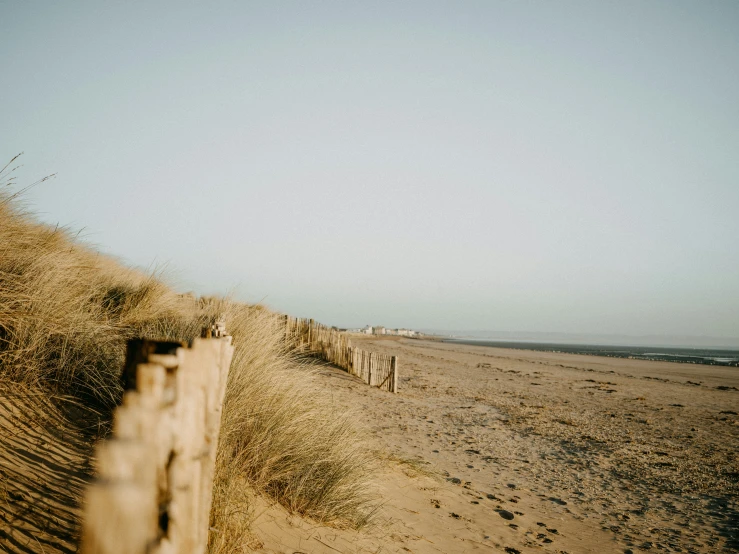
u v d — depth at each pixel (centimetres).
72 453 242
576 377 2148
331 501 340
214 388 89
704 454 845
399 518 408
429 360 2688
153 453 56
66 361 311
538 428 971
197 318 510
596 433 964
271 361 478
